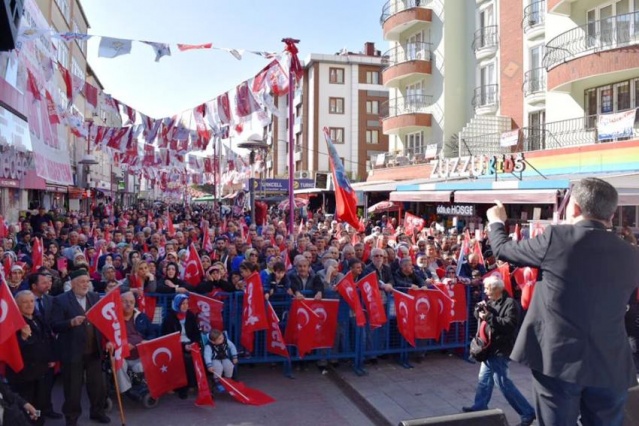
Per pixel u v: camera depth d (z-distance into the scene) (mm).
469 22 27328
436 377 7590
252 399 6758
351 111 52281
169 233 16562
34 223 17406
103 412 6059
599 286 2643
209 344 6965
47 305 5852
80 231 15500
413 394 6871
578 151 17875
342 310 7922
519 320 5734
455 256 11500
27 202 24891
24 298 5559
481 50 25531
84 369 6012
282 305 7980
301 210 32062
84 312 5914
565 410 2744
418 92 30203
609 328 2633
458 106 27672
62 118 11234
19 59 8219
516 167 18766
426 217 23406
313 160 51625
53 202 30828
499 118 23391
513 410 6348
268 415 6324
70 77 10719
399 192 21359
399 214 23734
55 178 9977
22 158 15328
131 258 10102
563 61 18516
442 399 6688
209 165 30750
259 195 33906
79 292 5910
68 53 32094
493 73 25250
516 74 23219
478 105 25922
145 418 6203
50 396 6086
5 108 9969
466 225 20359
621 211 14477
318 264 9773
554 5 19172
